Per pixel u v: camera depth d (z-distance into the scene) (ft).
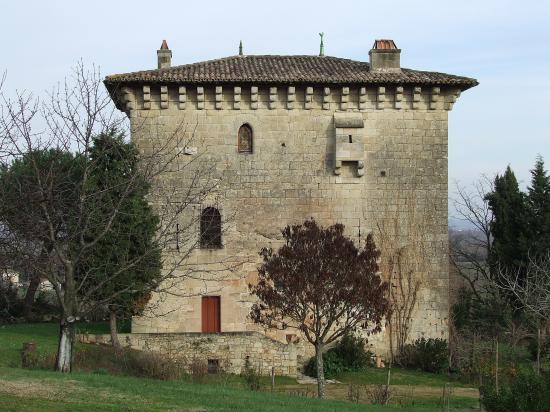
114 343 92.48
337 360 99.96
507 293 122.21
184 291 105.19
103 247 75.05
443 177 109.50
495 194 137.28
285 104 108.37
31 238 61.00
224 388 67.31
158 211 101.50
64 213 63.31
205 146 107.34
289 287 77.05
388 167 108.88
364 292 76.43
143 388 58.90
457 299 143.54
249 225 106.93
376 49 111.24
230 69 111.24
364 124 108.88
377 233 108.17
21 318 125.18
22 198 60.49
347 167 108.58
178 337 95.30
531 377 56.29
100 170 69.97
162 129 107.24
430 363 102.73
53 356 77.10
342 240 77.92
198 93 106.83
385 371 101.76
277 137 108.06
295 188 107.86
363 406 64.85
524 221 131.34
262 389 81.20
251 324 105.81
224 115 107.86
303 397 68.33
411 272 108.06
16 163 64.23
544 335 95.25
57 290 61.67
